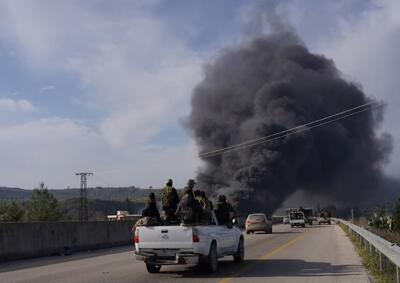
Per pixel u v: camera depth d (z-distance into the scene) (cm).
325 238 3009
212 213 1532
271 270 1438
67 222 2356
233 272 1412
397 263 966
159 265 1477
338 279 1236
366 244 2056
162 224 1505
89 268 1627
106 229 2734
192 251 1373
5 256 1912
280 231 4262
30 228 2088
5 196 12912
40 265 1767
